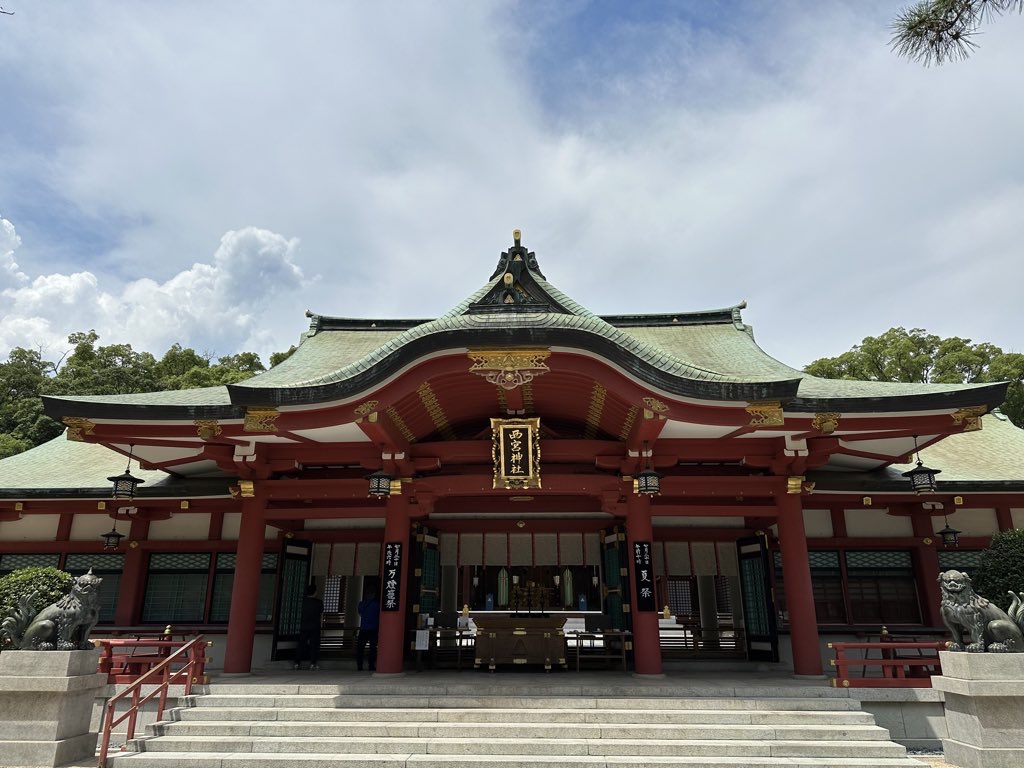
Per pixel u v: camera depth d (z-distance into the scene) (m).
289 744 9.31
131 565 16.73
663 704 10.38
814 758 9.04
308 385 11.75
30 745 8.33
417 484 13.85
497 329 11.42
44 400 12.32
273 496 14.24
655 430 12.26
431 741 9.26
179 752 9.30
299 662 15.16
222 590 16.70
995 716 8.27
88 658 9.09
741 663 15.36
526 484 12.84
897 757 9.03
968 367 37.59
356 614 17.05
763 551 15.32
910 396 11.84
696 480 13.79
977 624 8.71
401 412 12.85
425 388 12.53
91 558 17.28
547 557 16.62
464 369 11.74
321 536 16.81
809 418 12.30
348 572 16.70
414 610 15.15
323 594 17.28
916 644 11.25
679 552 16.45
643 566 13.20
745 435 13.29
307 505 15.96
